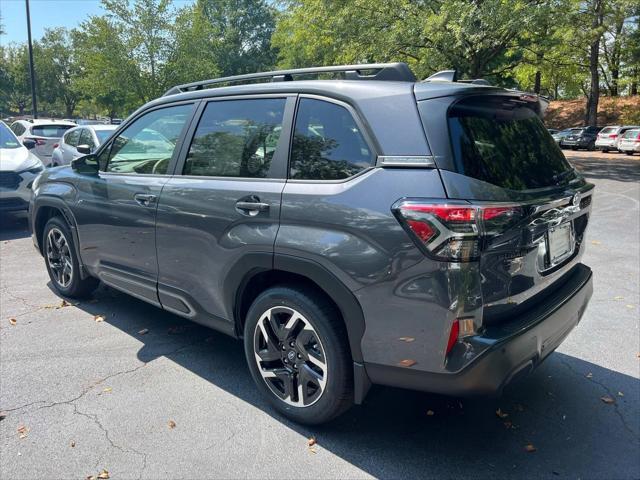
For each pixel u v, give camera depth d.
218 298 3.26
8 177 7.86
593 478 2.57
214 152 3.36
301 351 2.85
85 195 4.30
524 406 3.22
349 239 2.53
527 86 34.88
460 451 2.77
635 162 24.75
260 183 2.99
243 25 52.03
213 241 3.18
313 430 2.94
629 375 3.60
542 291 2.79
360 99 2.70
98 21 22.09
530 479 2.56
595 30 23.00
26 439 2.83
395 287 2.40
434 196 2.32
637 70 34.56
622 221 9.13
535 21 15.52
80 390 3.34
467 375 2.32
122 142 4.12
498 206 2.32
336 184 2.66
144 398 3.25
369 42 17.44
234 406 3.18
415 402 3.26
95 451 2.73
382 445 2.81
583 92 44.81
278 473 2.58
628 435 2.92
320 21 19.16
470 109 2.60
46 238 4.98
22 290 5.27
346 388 2.72
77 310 4.73
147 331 4.29
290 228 2.76
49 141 14.88
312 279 2.68
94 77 23.36
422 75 18.11
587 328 4.39
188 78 23.45
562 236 2.95
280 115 3.04
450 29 15.67
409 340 2.42
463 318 2.30
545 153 3.01
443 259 2.28
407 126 2.51
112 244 4.06
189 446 2.78
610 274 5.93
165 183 3.56
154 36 22.95
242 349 3.99
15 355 3.81
